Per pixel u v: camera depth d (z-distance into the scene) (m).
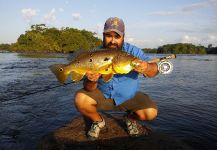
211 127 2.03
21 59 11.57
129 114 1.70
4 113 2.49
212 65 9.45
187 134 1.89
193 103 2.83
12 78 4.98
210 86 4.11
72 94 3.39
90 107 1.63
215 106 2.70
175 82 4.57
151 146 1.57
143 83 4.43
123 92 1.59
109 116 2.02
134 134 1.69
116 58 1.31
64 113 2.46
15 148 1.73
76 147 1.59
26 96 3.28
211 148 1.69
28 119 2.30
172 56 1.49
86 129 1.77
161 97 3.17
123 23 1.55
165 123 2.10
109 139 1.65
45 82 4.50
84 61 1.39
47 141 1.69
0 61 10.00
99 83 1.62
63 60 10.93
